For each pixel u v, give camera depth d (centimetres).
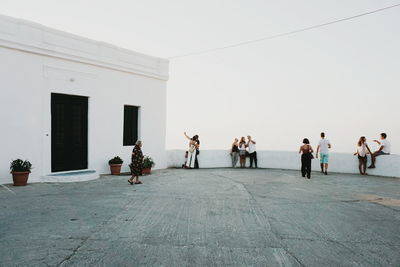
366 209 708
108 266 373
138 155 1023
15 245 439
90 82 1205
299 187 1019
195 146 1619
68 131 1148
